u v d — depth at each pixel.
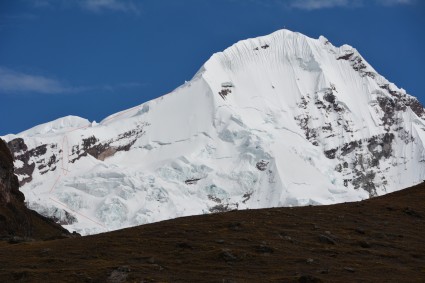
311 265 189.88
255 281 176.75
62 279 180.62
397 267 191.00
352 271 185.00
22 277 184.00
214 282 176.00
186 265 190.25
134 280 179.12
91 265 192.00
